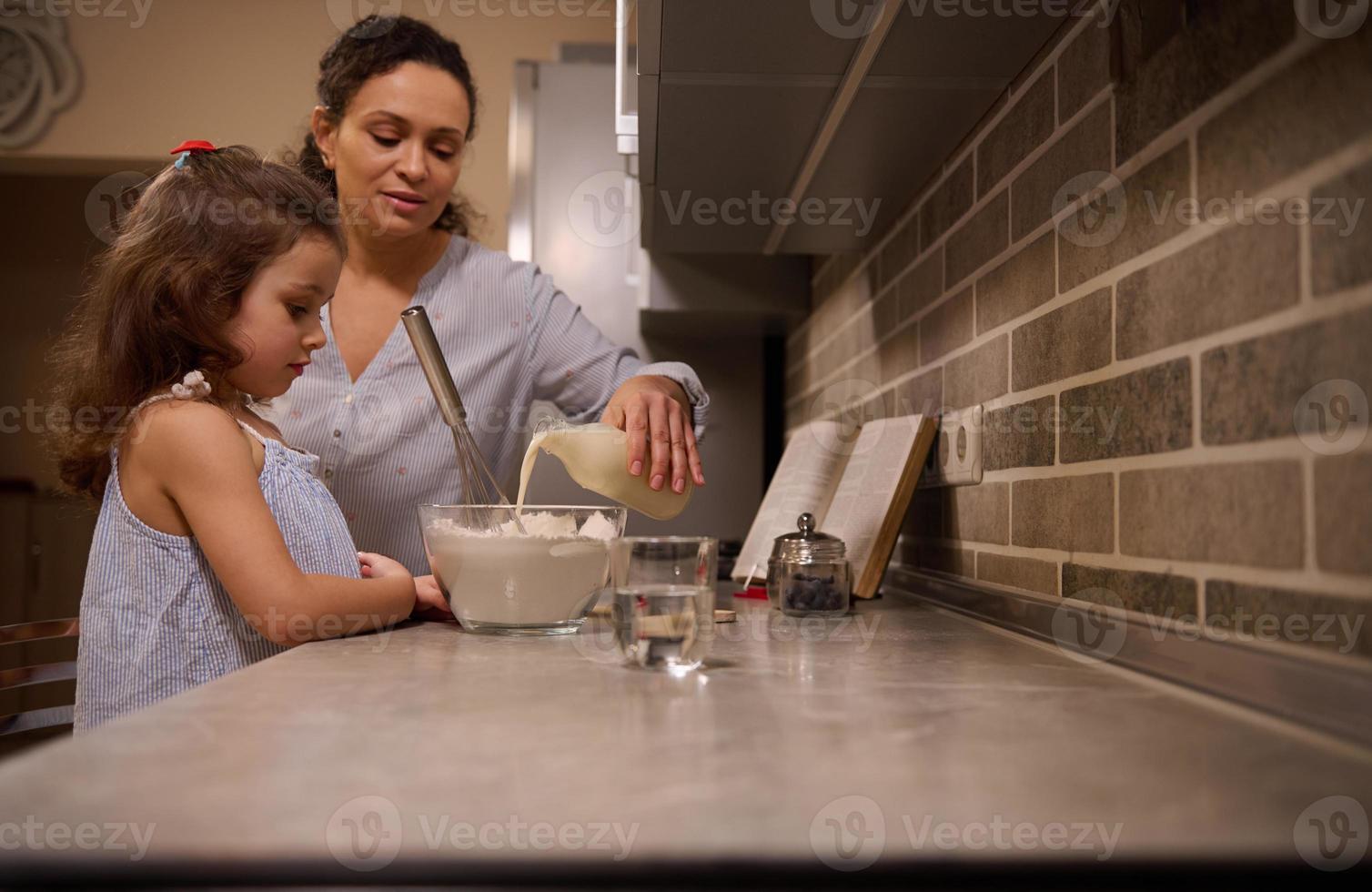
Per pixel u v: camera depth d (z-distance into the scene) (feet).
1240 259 1.88
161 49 9.73
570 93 7.32
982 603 3.19
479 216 5.50
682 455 3.12
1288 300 1.72
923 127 3.60
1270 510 1.77
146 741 1.50
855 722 1.67
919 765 1.39
